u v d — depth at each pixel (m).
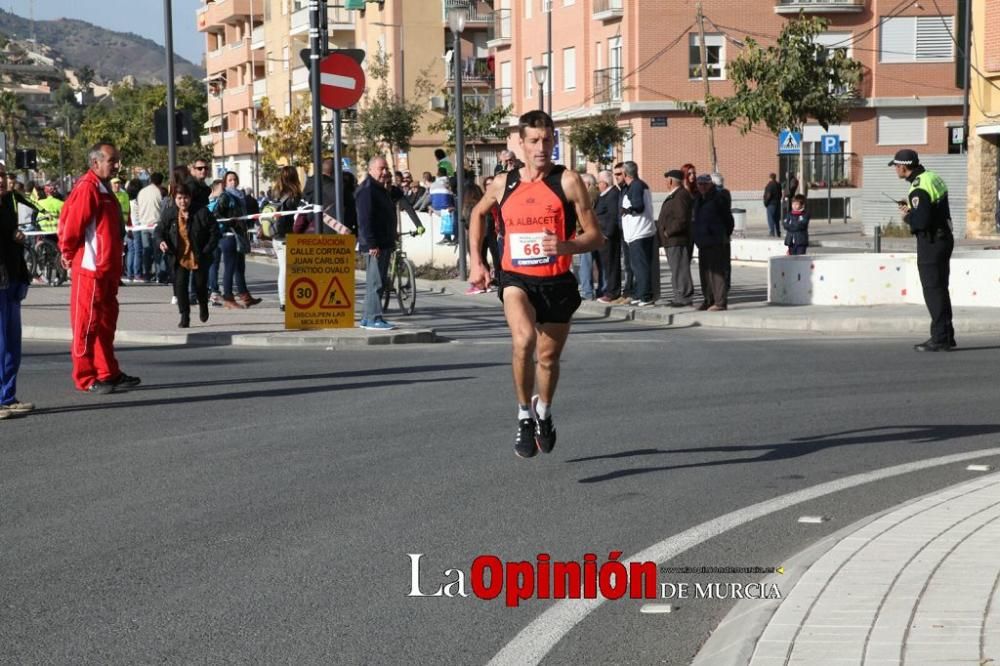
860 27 82.12
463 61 104.50
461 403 17.17
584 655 7.82
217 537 10.55
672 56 80.75
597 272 33.41
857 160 82.75
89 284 17.97
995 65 59.00
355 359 22.06
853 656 7.06
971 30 62.09
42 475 12.95
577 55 87.75
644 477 12.68
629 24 80.94
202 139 167.62
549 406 12.71
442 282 40.88
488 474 12.82
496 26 98.69
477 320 29.59
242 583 9.29
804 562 9.22
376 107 87.06
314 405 17.09
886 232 65.62
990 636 7.30
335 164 26.02
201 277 26.53
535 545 10.26
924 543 9.46
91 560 9.91
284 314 27.69
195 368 20.88
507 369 20.55
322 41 25.33
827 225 78.38
